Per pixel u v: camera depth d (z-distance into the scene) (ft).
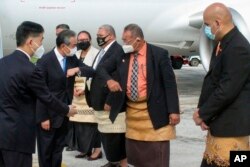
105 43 16.62
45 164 15.65
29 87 11.17
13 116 11.05
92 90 16.34
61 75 15.19
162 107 13.50
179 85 48.52
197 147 21.34
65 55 15.51
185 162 18.78
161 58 13.35
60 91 15.34
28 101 11.32
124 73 13.73
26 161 11.39
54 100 11.68
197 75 64.69
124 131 16.21
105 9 36.19
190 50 40.50
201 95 11.25
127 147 14.46
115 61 14.88
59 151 15.71
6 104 11.07
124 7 36.47
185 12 37.73
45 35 36.45
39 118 14.96
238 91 10.37
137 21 37.11
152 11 37.17
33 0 35.50
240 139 10.82
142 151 13.99
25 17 35.65
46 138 15.31
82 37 18.70
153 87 13.38
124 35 13.35
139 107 13.67
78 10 35.83
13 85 10.99
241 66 10.25
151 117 13.47
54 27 36.06
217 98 10.41
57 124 15.08
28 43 11.34
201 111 10.69
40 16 35.70
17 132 11.06
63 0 35.60
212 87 10.88
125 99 13.98
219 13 10.53
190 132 24.47
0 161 11.46
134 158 14.24
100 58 17.20
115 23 36.70
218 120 10.79
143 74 13.41
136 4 36.73
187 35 38.42
